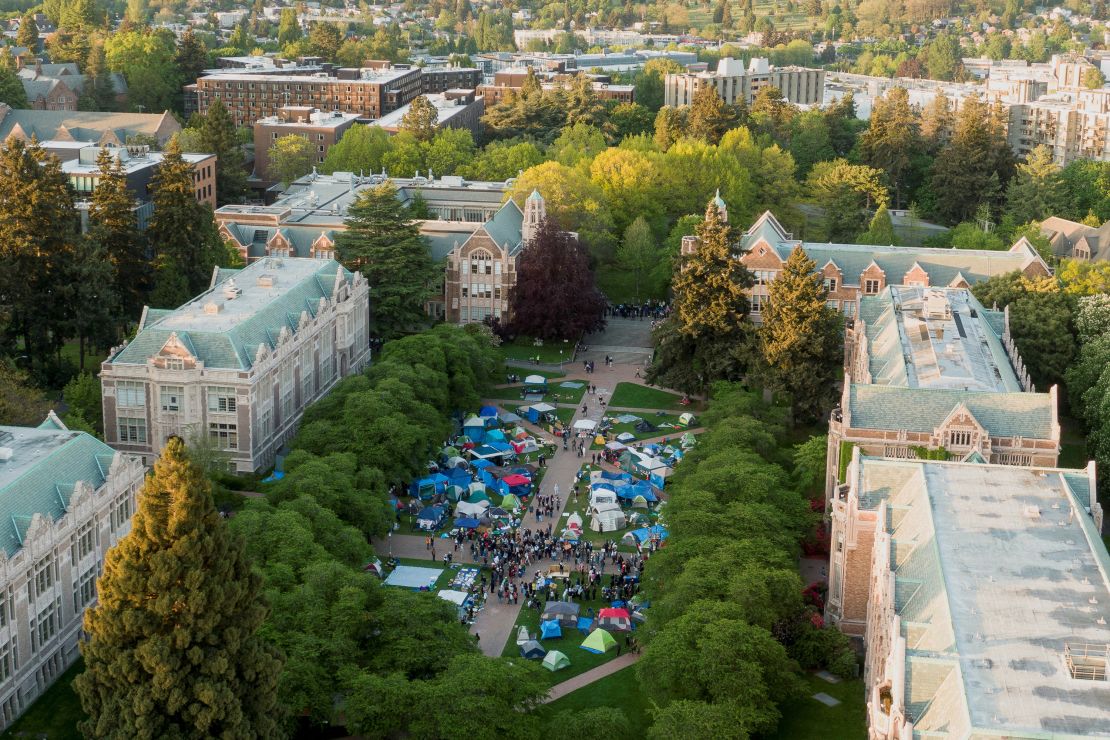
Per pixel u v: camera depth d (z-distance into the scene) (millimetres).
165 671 117375
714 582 155625
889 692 121625
